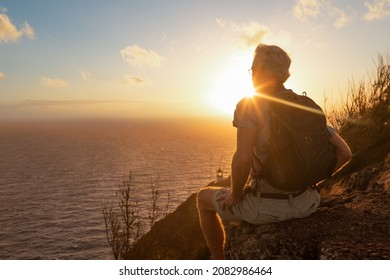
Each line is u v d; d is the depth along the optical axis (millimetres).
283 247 3365
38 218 83938
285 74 3047
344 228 3461
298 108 2930
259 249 3424
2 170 159125
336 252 3066
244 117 2979
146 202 26359
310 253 3318
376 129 6301
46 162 181750
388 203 4008
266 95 3012
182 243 6270
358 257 2977
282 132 2898
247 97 3033
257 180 3289
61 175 142750
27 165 172500
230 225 4578
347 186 5461
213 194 3535
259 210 3285
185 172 138250
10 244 67312
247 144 2955
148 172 140750
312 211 3459
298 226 3539
